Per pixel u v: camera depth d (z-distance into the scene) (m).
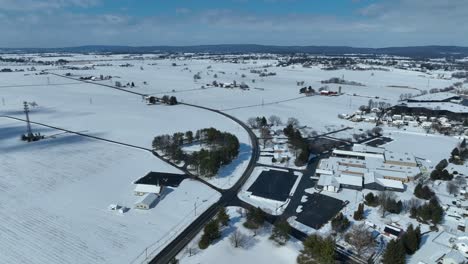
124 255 62.81
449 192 88.44
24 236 67.44
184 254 63.19
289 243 66.38
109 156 112.19
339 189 91.19
